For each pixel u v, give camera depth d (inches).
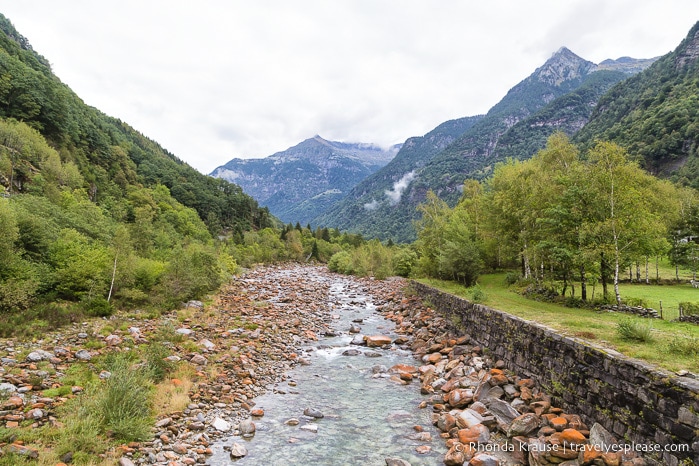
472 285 1501.0
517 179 1417.3
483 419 517.3
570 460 395.9
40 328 766.5
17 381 509.7
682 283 1496.1
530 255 1315.2
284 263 4089.6
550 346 574.6
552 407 522.0
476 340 875.4
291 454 457.7
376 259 2962.6
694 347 445.4
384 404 623.8
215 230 4768.7
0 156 2000.5
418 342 993.5
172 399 545.6
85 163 3444.9
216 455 445.7
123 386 480.4
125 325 879.1
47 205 1480.1
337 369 807.1
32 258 1034.1
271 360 823.7
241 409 576.4
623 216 948.6
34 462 348.5
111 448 410.3
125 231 1194.0
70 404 466.0
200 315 1130.7
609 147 980.6
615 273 926.4
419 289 1621.6
